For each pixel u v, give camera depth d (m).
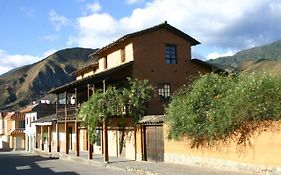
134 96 27.42
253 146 16.77
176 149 22.59
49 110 61.62
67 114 36.56
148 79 29.91
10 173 24.25
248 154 17.08
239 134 17.50
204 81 19.70
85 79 28.86
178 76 31.02
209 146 19.62
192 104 19.58
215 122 18.28
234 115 17.08
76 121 32.97
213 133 18.66
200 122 19.44
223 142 18.55
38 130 56.75
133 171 21.59
